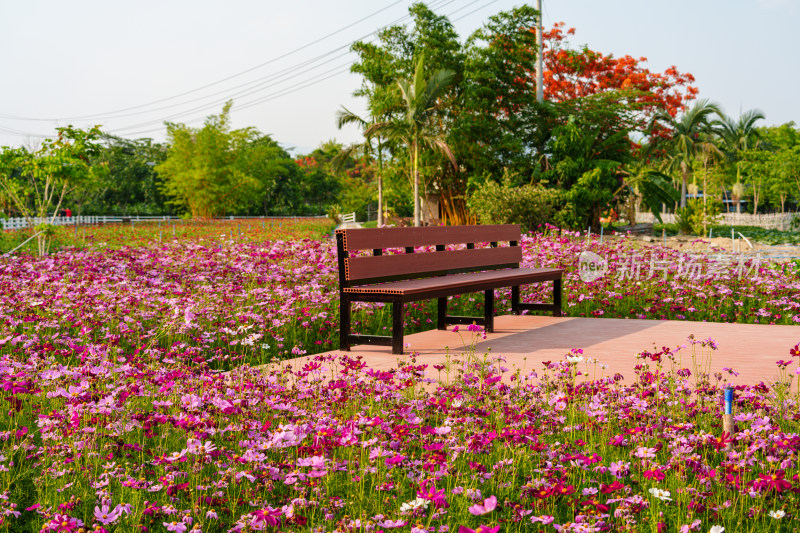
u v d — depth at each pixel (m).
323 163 79.94
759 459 2.69
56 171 13.78
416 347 5.49
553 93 34.28
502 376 4.29
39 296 6.22
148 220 48.91
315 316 6.09
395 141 26.34
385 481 2.58
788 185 41.00
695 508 2.28
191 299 6.34
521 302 7.79
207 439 2.96
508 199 21.31
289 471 2.60
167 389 3.42
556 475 2.67
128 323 5.51
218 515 2.38
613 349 5.28
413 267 6.05
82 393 3.05
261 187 59.84
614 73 34.88
